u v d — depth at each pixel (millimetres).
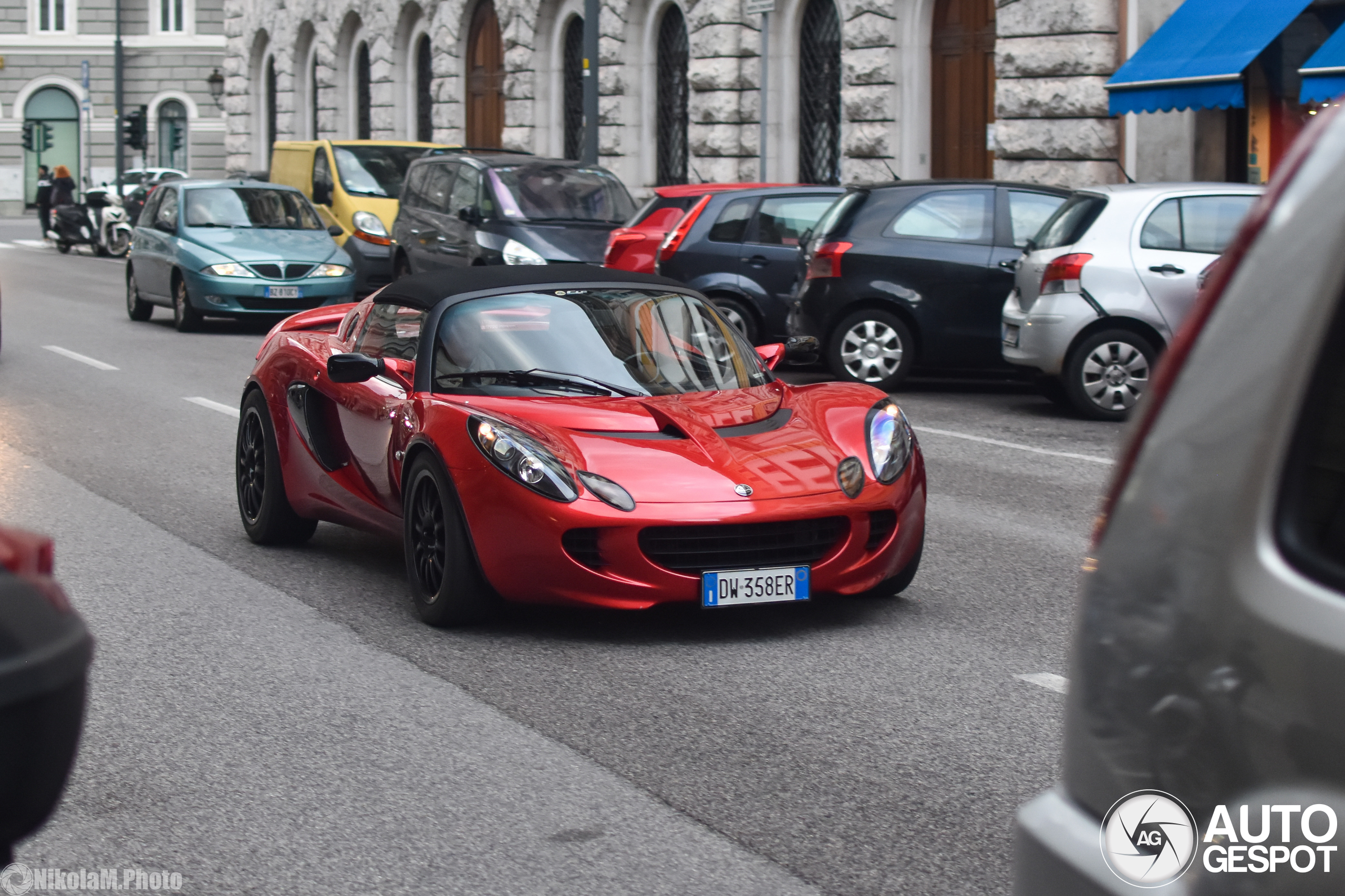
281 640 5836
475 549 5742
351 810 4102
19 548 2453
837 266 13094
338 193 21938
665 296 6922
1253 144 16047
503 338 6465
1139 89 15789
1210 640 1729
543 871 3691
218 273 18234
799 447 5977
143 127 46031
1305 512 1679
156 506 8516
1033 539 7680
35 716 2311
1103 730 1873
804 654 5602
